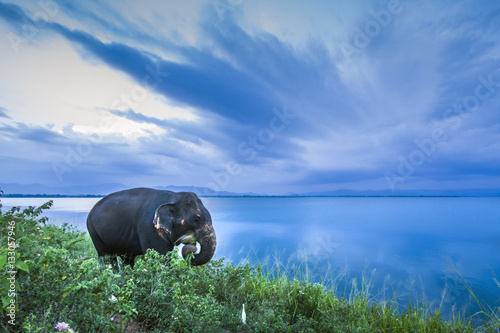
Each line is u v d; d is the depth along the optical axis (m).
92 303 2.78
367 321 5.04
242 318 4.37
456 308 6.15
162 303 3.78
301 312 5.02
